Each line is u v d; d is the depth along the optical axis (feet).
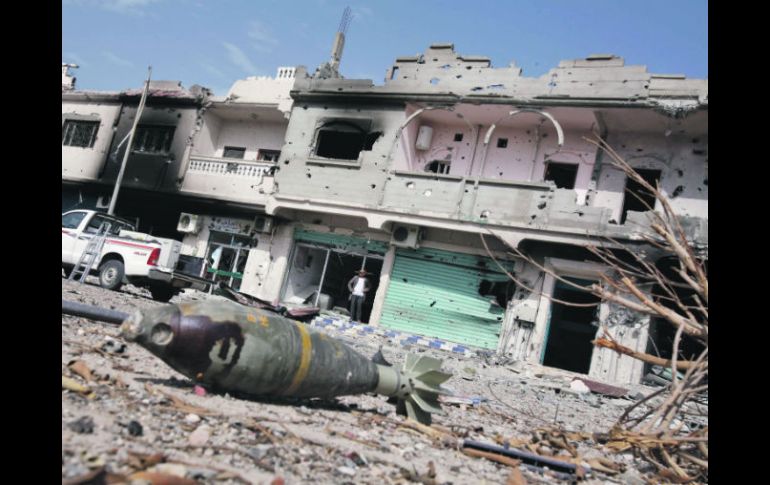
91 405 12.84
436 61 59.88
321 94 63.36
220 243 68.80
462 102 57.36
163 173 71.92
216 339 15.47
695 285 20.79
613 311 47.09
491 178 54.03
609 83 51.49
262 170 67.00
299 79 65.36
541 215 51.37
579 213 50.01
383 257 60.70
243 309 16.60
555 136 58.29
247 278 66.03
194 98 72.54
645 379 45.55
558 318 54.85
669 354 46.70
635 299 46.55
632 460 19.71
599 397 38.37
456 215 54.34
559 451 19.62
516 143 59.72
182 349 15.17
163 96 74.18
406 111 60.03
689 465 19.79
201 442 12.07
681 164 52.19
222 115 75.10
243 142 74.64
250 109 70.79
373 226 57.88
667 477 17.89
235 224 68.13
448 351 52.39
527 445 19.03
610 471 17.67
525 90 54.80
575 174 56.70
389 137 59.88
